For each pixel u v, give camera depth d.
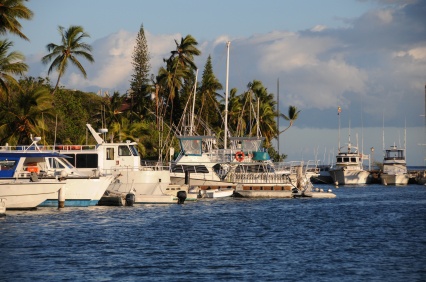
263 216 128.62
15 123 157.75
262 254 83.94
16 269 73.69
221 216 126.25
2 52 152.38
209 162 171.50
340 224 117.62
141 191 142.62
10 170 118.88
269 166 179.50
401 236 101.75
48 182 119.56
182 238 96.25
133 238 94.94
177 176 167.88
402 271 74.56
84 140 178.50
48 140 176.38
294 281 69.75
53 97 176.25
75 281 68.81
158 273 72.56
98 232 99.38
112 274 71.88
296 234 102.81
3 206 111.81
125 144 141.88
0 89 151.25
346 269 75.31
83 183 125.75
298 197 184.12
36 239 91.81
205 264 77.25
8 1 145.75
